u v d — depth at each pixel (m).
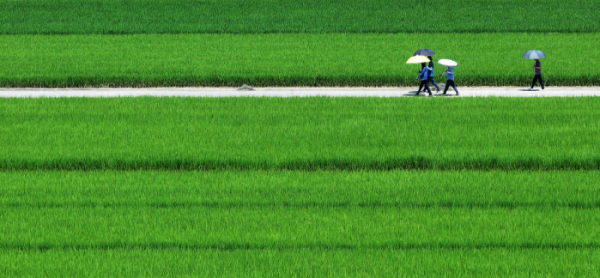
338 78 97.56
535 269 36.38
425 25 141.88
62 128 67.44
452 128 67.12
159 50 122.31
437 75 98.62
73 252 38.84
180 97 82.81
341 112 74.38
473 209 45.59
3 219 43.88
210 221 43.41
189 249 39.09
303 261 37.53
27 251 39.06
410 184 50.66
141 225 42.56
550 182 51.09
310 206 46.25
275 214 44.62
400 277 35.50
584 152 56.84
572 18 146.25
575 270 36.16
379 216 44.31
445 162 56.00
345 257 38.06
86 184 50.94
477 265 36.75
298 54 116.56
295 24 145.25
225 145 60.72
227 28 142.12
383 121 70.31
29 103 79.25
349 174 53.66
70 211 45.34
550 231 41.56
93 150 58.53
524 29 137.12
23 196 48.09
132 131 66.38
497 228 42.16
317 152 57.91
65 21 150.12
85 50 122.50
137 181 51.69
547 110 74.69
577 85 96.12
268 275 35.75
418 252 38.75
